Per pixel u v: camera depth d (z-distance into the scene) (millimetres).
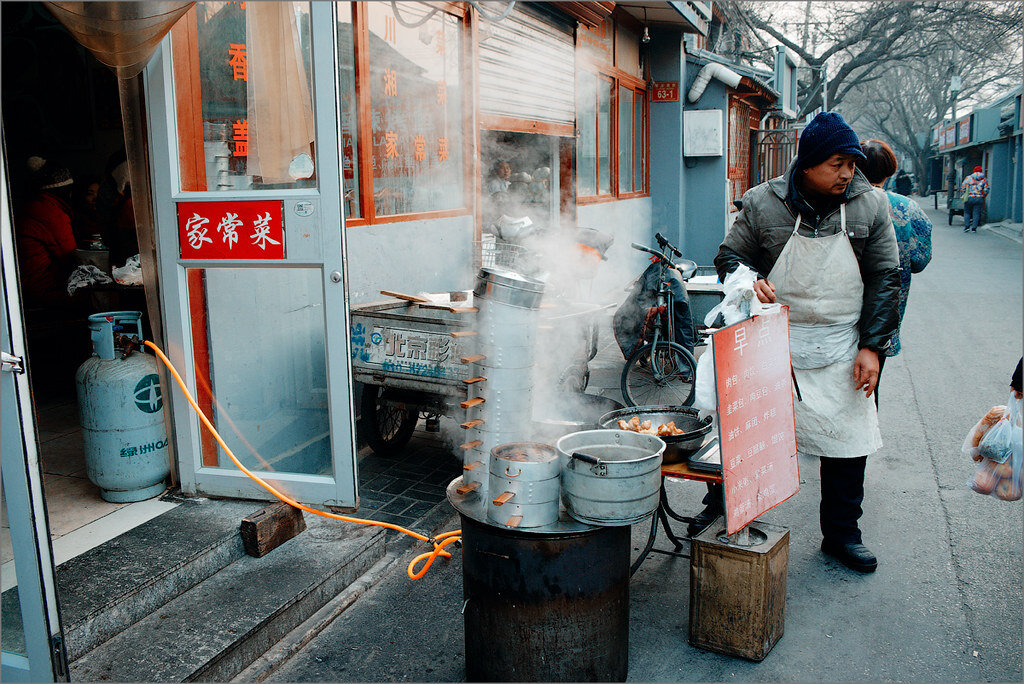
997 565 3500
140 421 3539
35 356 6043
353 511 3539
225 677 2662
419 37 5527
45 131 6711
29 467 2322
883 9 19562
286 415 3621
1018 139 22203
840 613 3139
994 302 10461
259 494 3588
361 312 4141
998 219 24141
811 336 3291
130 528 3334
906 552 3652
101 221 5934
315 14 3199
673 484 4656
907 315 9742
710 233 13164
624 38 10984
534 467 2361
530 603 2416
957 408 5906
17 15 6500
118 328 3559
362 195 4914
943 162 40094
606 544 2445
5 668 2488
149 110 3408
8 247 2273
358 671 2791
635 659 2842
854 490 3479
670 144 12516
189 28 3422
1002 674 2711
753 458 2770
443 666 2816
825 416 3322
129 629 2768
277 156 3463
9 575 2422
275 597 2979
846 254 3168
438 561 3625
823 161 3016
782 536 2865
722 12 18016
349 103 4789
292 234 3365
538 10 7531
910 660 2809
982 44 20781
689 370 6000
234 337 3619
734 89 13148
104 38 3068
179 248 3484
